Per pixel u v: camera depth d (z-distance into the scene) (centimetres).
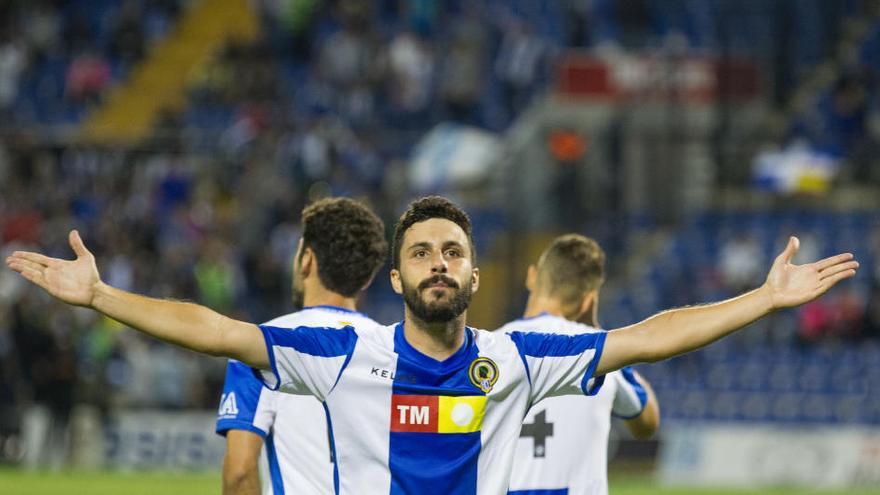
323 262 1794
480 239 7925
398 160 8294
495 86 8756
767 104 8500
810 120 8712
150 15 9844
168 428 6050
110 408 6006
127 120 9200
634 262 7938
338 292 1808
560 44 9219
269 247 7225
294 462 1664
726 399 6938
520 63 8725
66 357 5762
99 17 9712
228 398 1705
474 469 1447
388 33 9188
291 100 8788
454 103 8469
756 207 8200
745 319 1460
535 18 9344
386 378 1445
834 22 9488
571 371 1478
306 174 7581
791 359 7050
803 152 8212
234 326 1437
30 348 5738
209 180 7919
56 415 5797
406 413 1439
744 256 7575
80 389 5906
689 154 8231
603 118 8200
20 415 5831
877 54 9381
